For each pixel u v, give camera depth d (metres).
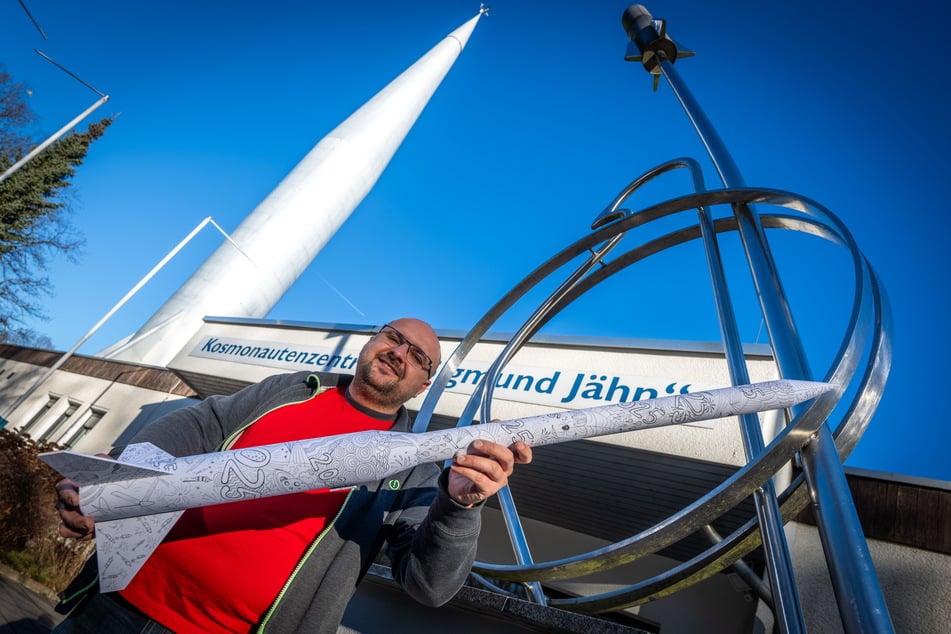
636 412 1.13
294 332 9.80
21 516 9.91
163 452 1.11
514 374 6.84
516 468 6.71
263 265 23.77
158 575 1.51
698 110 3.24
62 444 12.82
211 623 1.48
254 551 1.51
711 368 5.82
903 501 4.57
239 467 1.05
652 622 6.18
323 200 26.62
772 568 1.39
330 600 1.54
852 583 1.05
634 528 7.06
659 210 2.74
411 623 2.54
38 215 24.72
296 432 1.81
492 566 2.63
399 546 1.73
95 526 1.18
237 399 1.93
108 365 14.58
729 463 5.06
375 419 1.95
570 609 2.67
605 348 6.59
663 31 3.91
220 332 10.76
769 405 1.19
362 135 29.56
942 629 3.91
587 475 6.31
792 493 1.73
